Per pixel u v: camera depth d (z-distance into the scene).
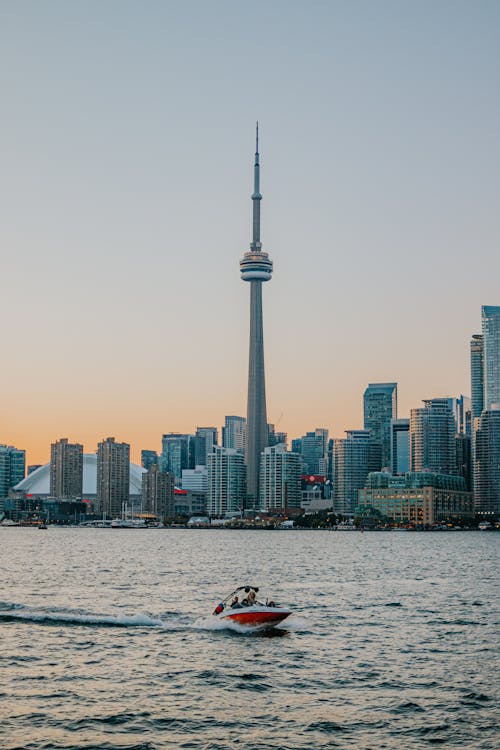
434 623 101.38
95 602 119.06
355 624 99.56
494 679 70.81
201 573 183.12
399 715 60.12
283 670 73.69
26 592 134.25
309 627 96.25
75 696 64.56
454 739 55.09
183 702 63.25
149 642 85.44
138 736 55.47
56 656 78.38
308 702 63.47
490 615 109.44
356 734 56.06
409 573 190.12
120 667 74.19
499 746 53.81
